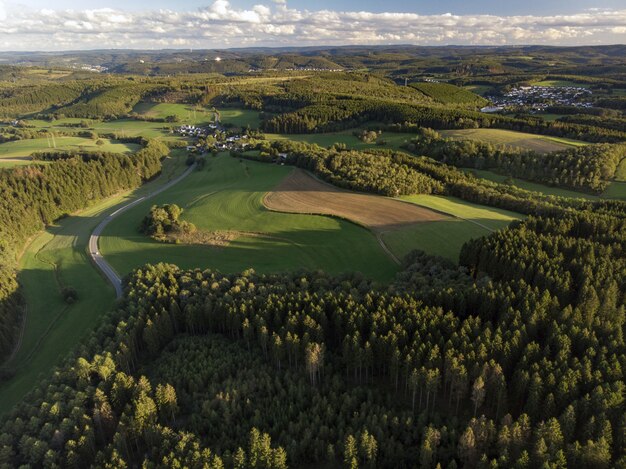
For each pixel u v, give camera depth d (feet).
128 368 239.91
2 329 297.74
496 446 167.43
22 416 203.62
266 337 237.04
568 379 178.81
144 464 174.70
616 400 167.32
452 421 183.32
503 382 185.06
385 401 204.64
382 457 174.19
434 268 303.27
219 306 267.18
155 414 199.72
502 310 228.02
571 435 165.68
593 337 198.90
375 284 286.66
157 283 298.15
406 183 492.13
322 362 217.97
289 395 206.28
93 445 190.60
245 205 488.02
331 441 183.42
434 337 215.51
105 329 256.32
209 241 420.36
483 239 307.78
